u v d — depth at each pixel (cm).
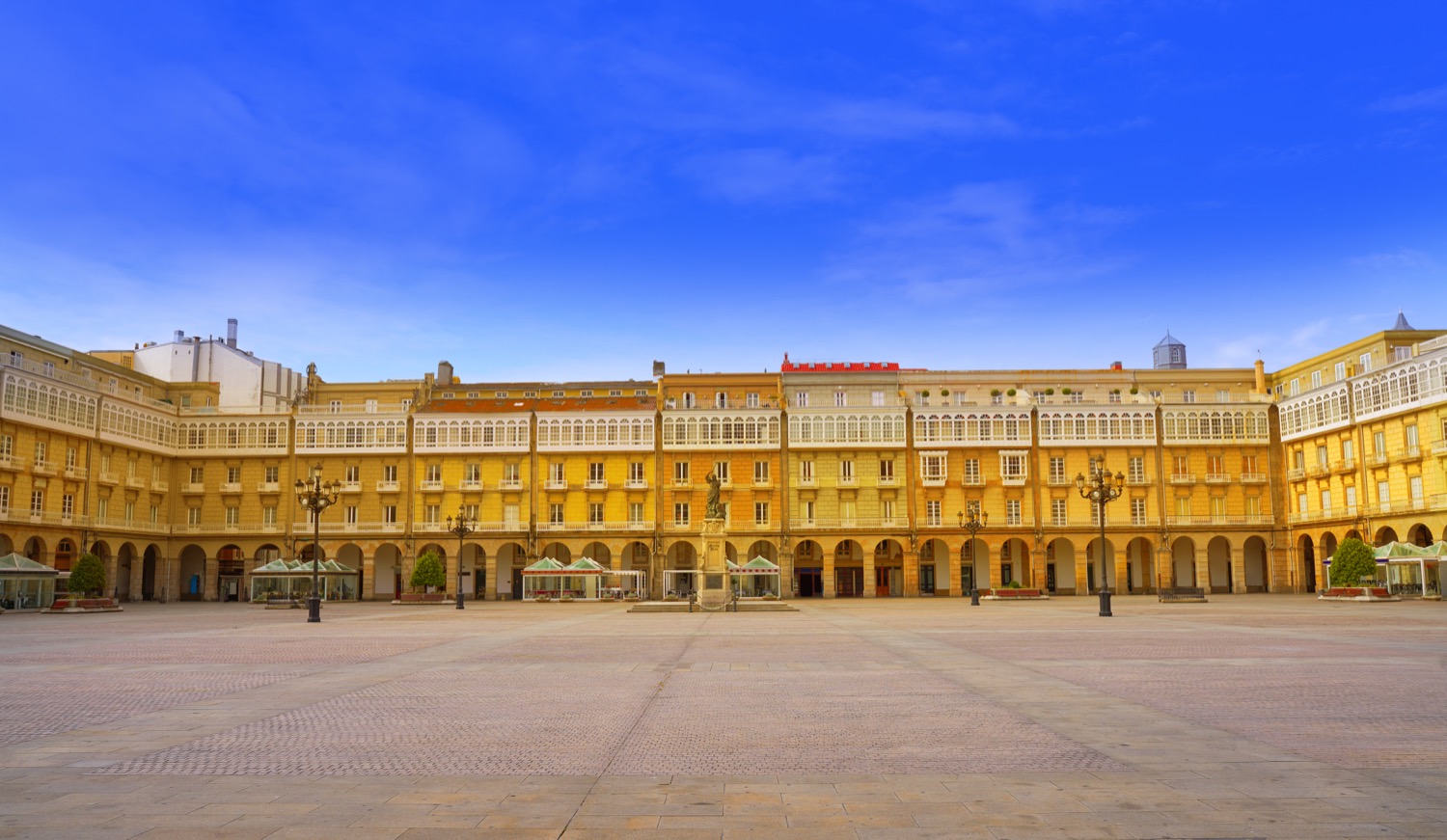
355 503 9519
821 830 1013
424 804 1123
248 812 1091
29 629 4534
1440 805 1100
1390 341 8612
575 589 9256
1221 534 9362
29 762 1364
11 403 7406
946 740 1501
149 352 10444
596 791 1184
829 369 10719
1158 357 11631
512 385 10969
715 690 2111
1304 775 1246
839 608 6806
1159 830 1009
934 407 9581
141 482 9038
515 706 1877
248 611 6788
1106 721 1661
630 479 9550
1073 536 9388
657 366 10962
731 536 9438
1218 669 2441
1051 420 9538
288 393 10931
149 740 1531
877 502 9512
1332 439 8706
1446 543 6969
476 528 9456
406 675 2423
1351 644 3152
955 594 9450
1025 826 1027
